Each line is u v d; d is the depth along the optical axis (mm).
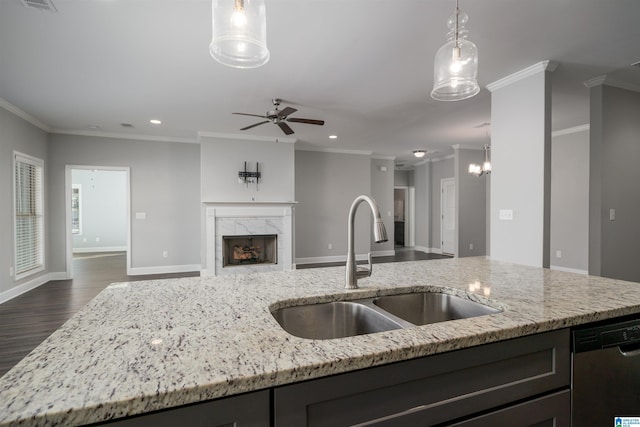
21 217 4691
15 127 4445
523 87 3252
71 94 3848
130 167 5938
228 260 6020
